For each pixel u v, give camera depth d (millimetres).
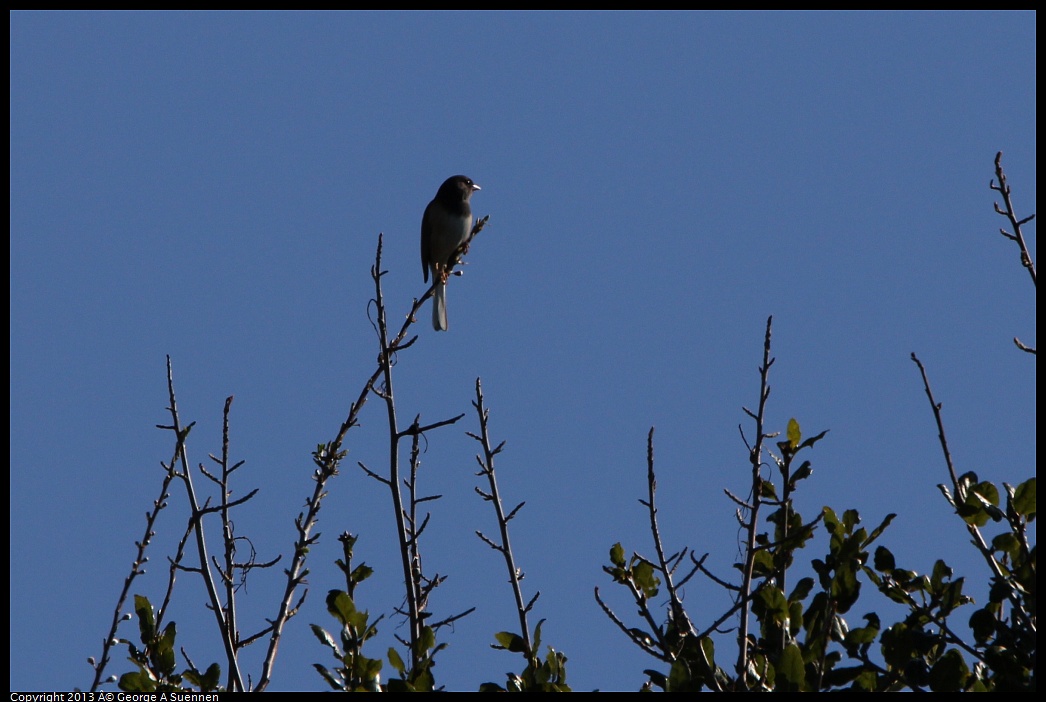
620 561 10031
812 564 9594
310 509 9898
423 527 9891
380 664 9125
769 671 9109
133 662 9562
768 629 9414
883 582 9391
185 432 10047
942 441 8938
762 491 9953
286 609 9477
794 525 9930
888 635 9172
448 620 9633
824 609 9477
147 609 9742
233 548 9852
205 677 9500
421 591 9859
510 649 9672
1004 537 8953
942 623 9016
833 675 9000
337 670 9117
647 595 9914
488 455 9984
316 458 10086
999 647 8977
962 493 8852
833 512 9633
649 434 9398
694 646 9258
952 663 8477
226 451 10242
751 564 8867
